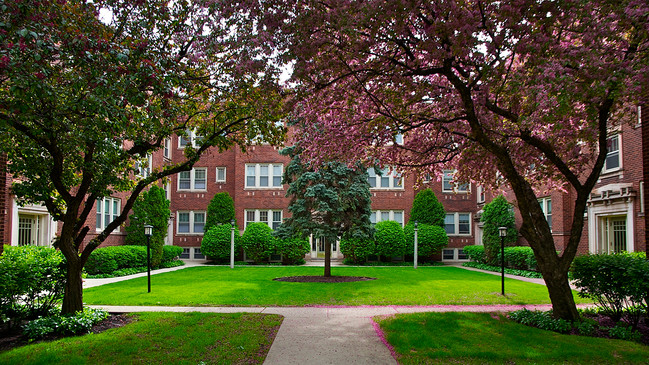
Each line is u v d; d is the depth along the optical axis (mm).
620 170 13047
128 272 16750
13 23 4344
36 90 4375
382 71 7309
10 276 6438
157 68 5781
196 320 7684
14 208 12734
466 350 5633
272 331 6926
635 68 5512
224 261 22969
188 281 13852
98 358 5402
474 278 14836
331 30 6641
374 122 8430
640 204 12203
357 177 14938
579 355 5430
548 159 8273
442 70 6930
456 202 25125
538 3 5797
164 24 7320
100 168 7109
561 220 15891
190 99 8305
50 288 7512
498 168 8414
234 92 7988
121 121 5590
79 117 5680
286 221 15375
